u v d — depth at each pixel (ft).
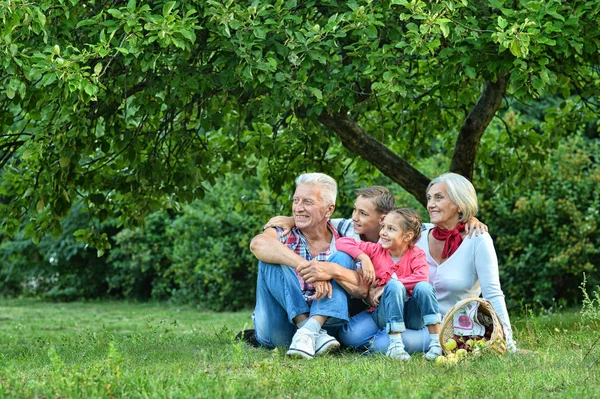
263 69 20.08
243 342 20.39
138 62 21.38
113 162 29.48
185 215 57.16
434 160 46.16
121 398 12.73
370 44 21.35
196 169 27.40
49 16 20.53
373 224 19.22
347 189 49.83
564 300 44.37
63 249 67.00
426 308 17.70
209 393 12.72
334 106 22.93
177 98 23.38
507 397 13.01
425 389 13.23
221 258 55.31
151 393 12.92
